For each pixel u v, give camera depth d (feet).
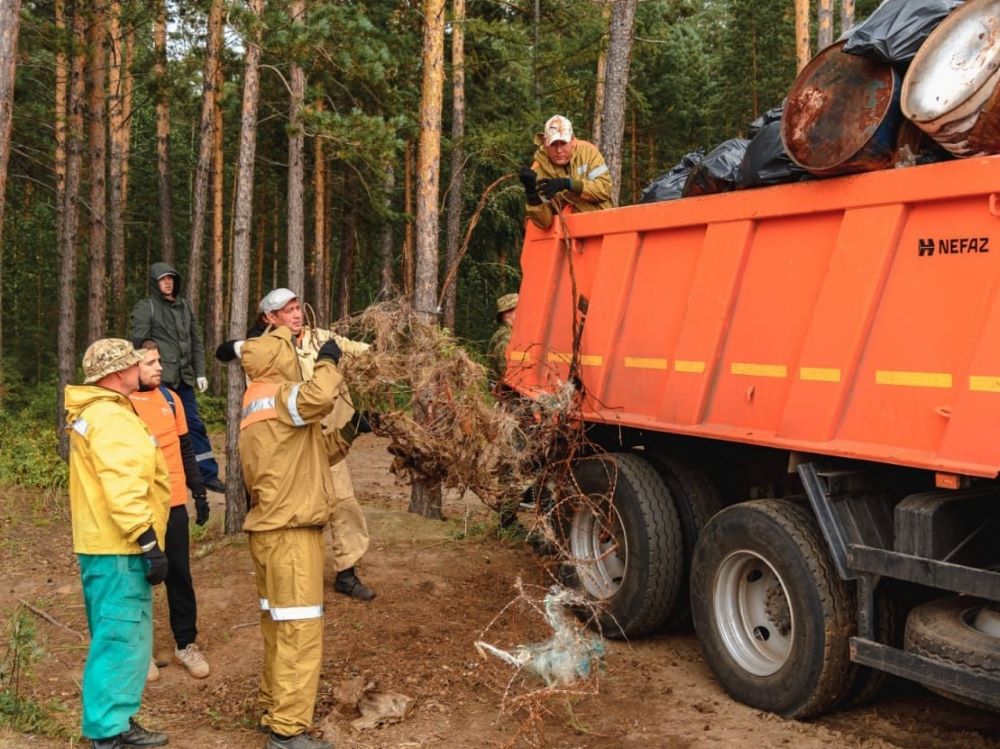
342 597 21.67
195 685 17.38
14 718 15.31
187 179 112.37
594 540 20.89
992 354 12.35
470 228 22.49
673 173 21.61
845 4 45.73
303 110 40.63
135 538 13.58
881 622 14.42
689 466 19.57
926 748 14.47
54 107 65.67
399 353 17.89
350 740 14.78
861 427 14.16
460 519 29.76
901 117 13.93
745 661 16.43
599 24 67.21
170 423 18.01
